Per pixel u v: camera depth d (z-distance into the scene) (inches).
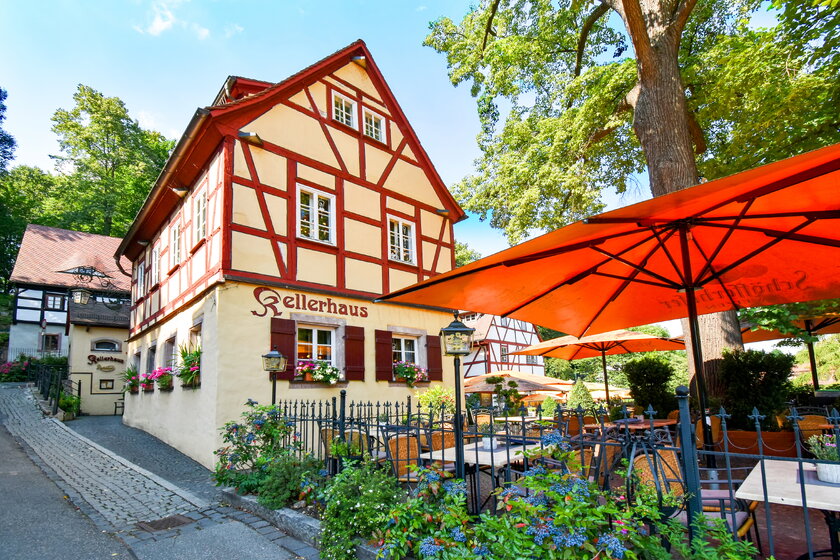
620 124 457.4
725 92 394.9
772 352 285.3
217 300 327.3
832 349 954.7
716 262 183.0
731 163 414.9
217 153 366.0
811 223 145.8
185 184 419.2
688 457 101.4
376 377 408.2
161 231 501.7
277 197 374.9
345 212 422.9
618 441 122.3
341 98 449.4
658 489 106.7
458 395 151.6
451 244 530.9
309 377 358.3
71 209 1216.8
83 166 1212.5
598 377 1429.6
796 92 350.6
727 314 314.7
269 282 353.1
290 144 392.8
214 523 197.9
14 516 206.2
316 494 187.3
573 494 101.2
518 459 167.5
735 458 256.5
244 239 346.9
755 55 364.8
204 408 329.4
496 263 152.3
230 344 326.0
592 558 95.3
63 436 423.5
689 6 355.3
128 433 455.5
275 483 203.3
